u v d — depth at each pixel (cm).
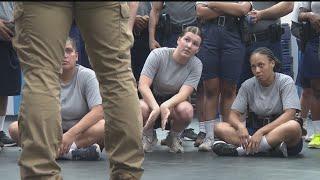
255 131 574
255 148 540
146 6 657
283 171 450
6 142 623
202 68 585
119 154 288
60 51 273
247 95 576
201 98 620
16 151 576
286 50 909
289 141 540
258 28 603
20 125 271
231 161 508
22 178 273
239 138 546
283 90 558
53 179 273
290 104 550
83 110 526
